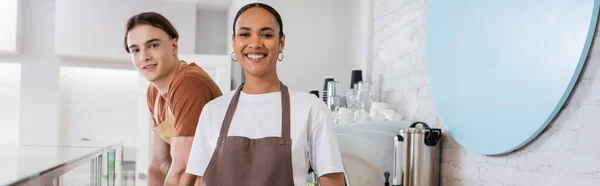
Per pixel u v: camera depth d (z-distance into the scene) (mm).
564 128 1550
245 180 1393
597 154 1406
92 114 5293
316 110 1472
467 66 2053
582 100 1474
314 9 3590
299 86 3545
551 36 1557
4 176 992
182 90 2107
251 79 1501
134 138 5387
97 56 4641
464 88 2068
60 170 1193
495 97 1858
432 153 2281
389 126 2527
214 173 1427
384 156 2512
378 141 2504
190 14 4820
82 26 4586
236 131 1461
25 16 4812
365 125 2492
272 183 1384
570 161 1519
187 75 2143
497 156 1912
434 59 2311
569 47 1477
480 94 1955
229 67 4090
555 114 1563
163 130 2406
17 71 5086
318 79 3578
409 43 2688
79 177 1367
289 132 1434
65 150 1505
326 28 3607
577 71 1455
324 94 3168
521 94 1706
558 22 1526
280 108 1476
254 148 1414
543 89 1591
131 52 2277
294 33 3551
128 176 4531
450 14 2188
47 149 1501
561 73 1509
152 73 2262
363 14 3385
